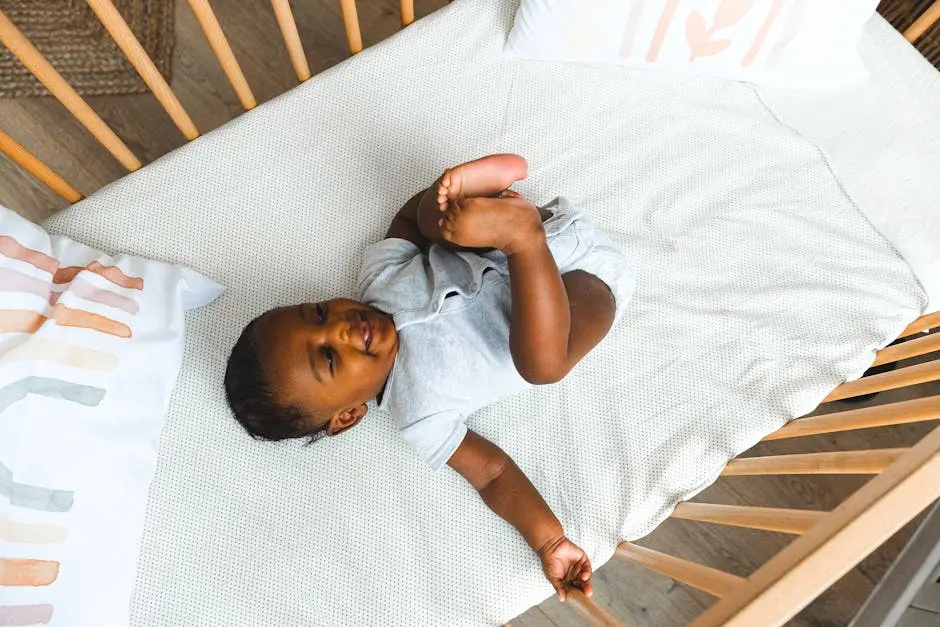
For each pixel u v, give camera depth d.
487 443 0.90
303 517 0.92
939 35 1.25
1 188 1.30
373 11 1.45
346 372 0.82
